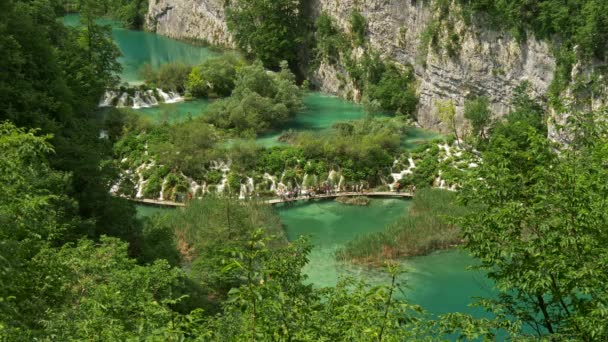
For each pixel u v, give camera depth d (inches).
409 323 609.3
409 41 2906.0
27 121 1451.8
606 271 628.1
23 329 578.6
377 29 3085.6
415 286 1515.7
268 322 542.6
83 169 1470.2
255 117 2632.9
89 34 2920.8
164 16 5108.3
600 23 1918.1
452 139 2407.7
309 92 3454.7
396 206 2071.9
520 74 2327.8
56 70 1840.6
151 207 2042.3
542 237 657.0
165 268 1031.6
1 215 595.2
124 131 2434.8
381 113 2945.4
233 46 4325.8
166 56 4271.7
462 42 2546.8
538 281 632.4
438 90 2704.2
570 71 2049.7
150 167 2197.3
